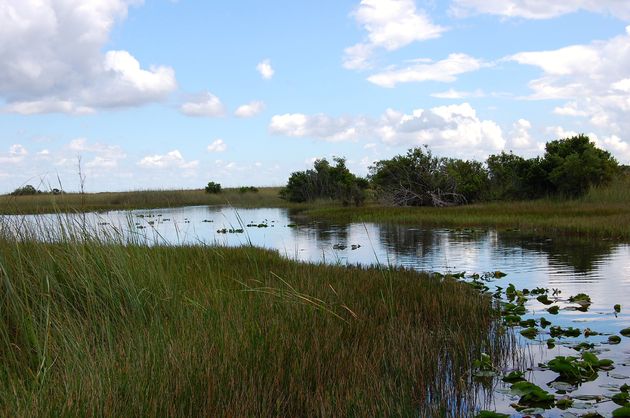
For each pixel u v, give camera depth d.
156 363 5.05
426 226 26.27
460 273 12.69
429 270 13.52
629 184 32.84
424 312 8.24
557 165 34.06
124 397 4.41
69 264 7.27
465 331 7.44
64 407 4.06
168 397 4.40
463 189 37.59
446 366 6.23
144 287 7.24
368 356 6.16
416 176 39.16
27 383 4.86
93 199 50.06
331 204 46.62
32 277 6.79
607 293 10.34
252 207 50.88
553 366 6.03
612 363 6.34
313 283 9.07
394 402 4.98
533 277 12.27
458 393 5.45
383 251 17.48
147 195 57.38
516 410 5.15
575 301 9.70
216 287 8.59
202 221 32.59
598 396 5.41
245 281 9.30
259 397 4.75
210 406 4.40
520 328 8.12
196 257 11.37
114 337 6.03
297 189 51.94
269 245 19.72
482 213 29.41
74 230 7.73
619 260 14.19
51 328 5.86
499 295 10.32
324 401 4.80
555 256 15.33
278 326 6.43
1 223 7.65
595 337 7.54
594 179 33.38
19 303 6.02
